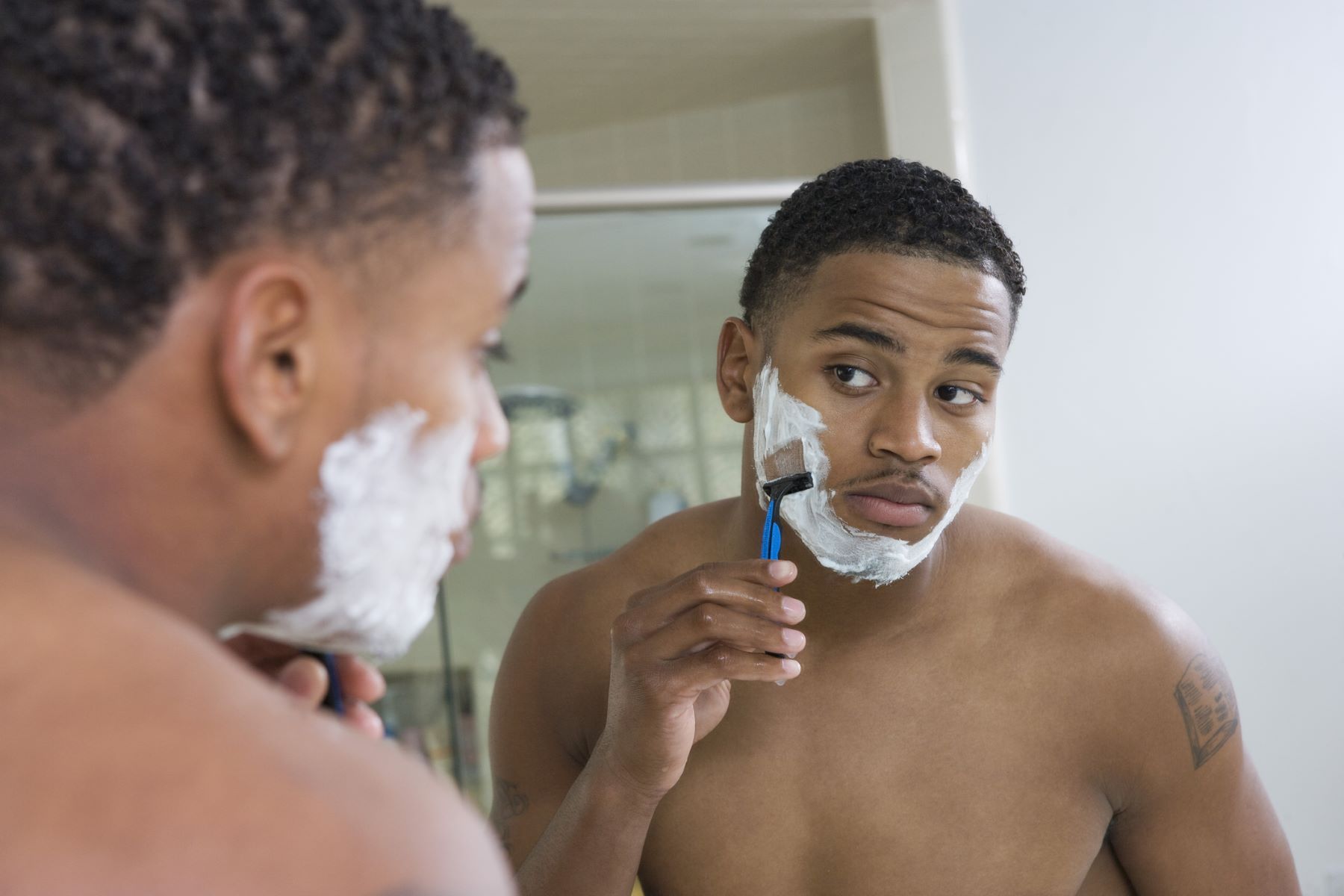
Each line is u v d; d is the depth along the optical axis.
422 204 0.29
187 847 0.20
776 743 0.74
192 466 0.27
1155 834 0.75
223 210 0.25
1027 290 1.64
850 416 0.67
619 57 1.82
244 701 0.23
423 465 0.30
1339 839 1.56
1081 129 1.66
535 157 2.08
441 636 1.65
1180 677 0.73
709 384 1.68
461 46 0.30
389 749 0.25
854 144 1.99
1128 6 1.66
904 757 0.72
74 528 0.25
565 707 0.81
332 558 0.30
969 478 0.69
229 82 0.26
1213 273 1.62
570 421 1.67
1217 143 1.64
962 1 1.69
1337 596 1.58
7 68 0.24
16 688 0.21
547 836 0.69
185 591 0.28
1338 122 1.62
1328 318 1.61
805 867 0.72
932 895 0.71
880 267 0.65
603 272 1.67
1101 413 1.62
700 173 2.05
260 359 0.27
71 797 0.20
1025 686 0.73
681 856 0.74
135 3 0.25
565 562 1.67
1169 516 1.61
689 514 0.85
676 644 0.62
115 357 0.25
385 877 0.21
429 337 0.30
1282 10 1.64
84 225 0.24
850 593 0.72
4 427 0.25
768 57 1.86
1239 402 1.61
